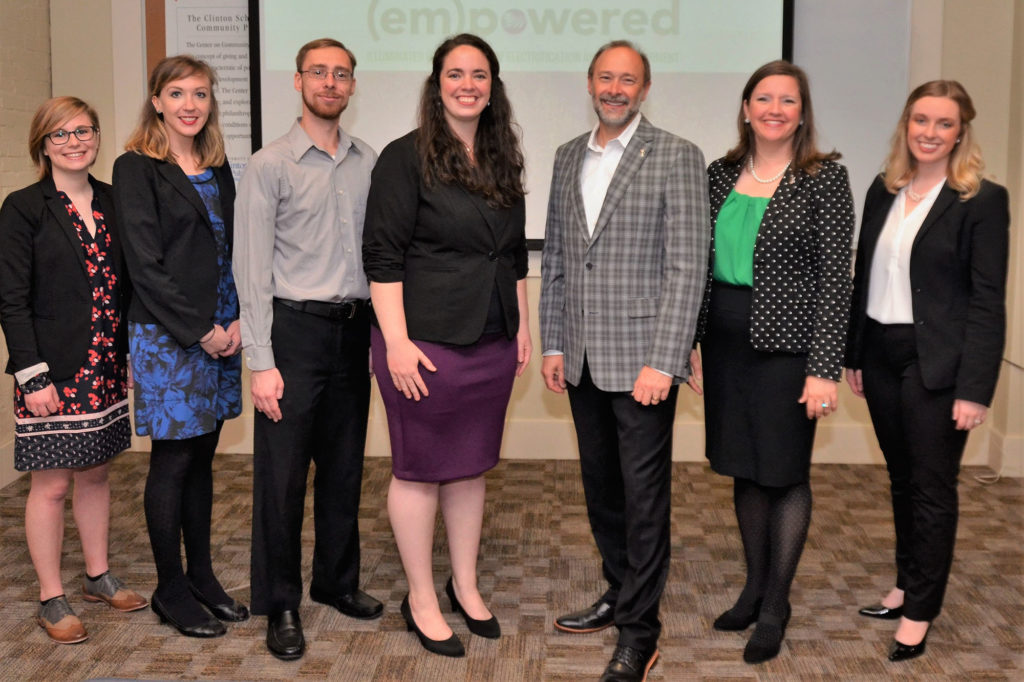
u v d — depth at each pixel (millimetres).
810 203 2387
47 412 2553
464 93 2346
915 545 2543
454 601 2822
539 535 3512
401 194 2377
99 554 2879
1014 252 4180
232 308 2676
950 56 4211
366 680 2465
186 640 2676
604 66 2367
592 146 2490
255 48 4285
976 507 3826
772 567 2566
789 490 2555
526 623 2787
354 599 2842
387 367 2461
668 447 2484
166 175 2506
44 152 2598
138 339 2541
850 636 2717
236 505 3842
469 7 4285
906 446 2547
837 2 4188
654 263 2426
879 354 2553
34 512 2658
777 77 2369
